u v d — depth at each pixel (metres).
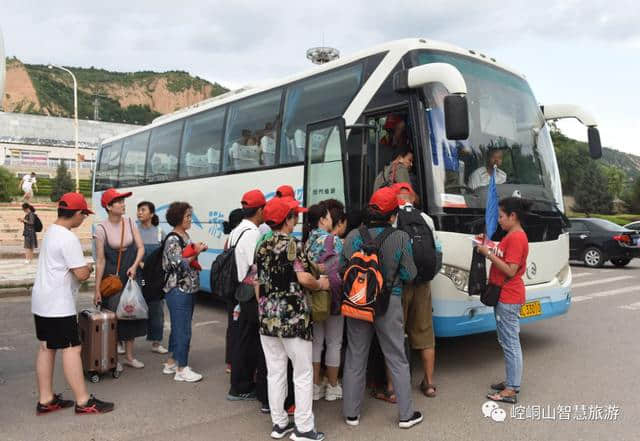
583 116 7.21
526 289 5.90
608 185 63.16
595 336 7.33
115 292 5.89
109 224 6.12
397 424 4.44
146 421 4.61
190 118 10.39
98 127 93.56
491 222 4.81
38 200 41.88
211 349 7.09
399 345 4.32
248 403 5.04
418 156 5.56
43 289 4.66
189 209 5.79
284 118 7.83
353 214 5.72
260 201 4.96
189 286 5.67
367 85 6.38
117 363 5.84
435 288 5.43
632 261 18.72
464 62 6.34
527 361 6.14
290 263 4.05
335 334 5.00
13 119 86.19
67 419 4.66
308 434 4.07
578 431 4.22
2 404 5.06
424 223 4.60
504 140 6.30
